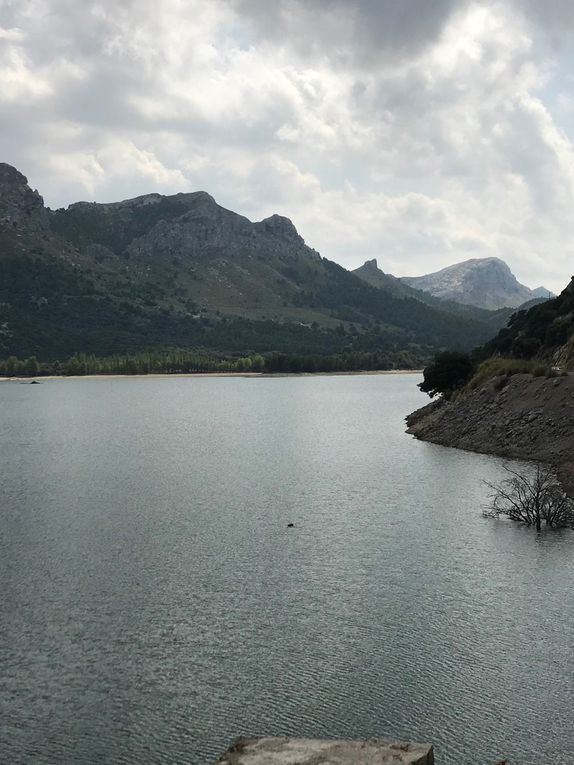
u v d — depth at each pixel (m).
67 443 88.81
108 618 27.64
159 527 41.78
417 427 90.56
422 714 20.64
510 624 26.27
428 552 35.28
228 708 21.23
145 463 69.50
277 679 22.75
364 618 27.19
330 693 21.83
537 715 20.47
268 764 15.62
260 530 40.62
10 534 40.50
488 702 21.16
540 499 43.59
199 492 53.03
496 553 34.88
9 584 31.64
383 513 44.12
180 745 19.55
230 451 78.38
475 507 45.28
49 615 27.98
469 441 72.50
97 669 23.62
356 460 67.62
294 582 31.36
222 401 171.75
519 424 68.69
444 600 28.75
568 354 96.25
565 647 24.39
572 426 63.00
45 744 19.64
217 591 30.42
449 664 23.42
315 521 42.50
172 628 26.66
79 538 39.44
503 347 125.69
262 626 26.72
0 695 22.09
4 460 73.00
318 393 199.38
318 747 16.50
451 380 98.94
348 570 32.84
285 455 73.56
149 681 22.81
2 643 25.55
